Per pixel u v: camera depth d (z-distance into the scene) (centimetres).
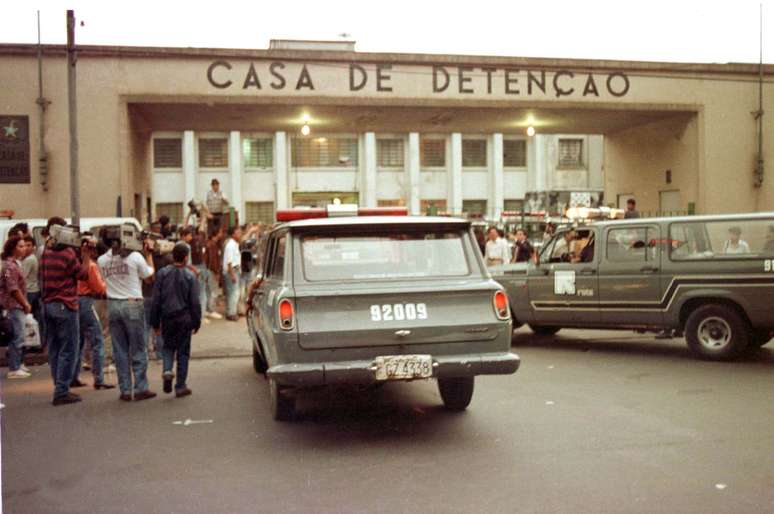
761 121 2123
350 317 652
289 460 599
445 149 4459
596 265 1141
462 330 665
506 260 1772
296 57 1805
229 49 1767
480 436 658
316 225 695
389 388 891
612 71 2006
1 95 1677
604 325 1149
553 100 1962
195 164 4212
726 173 2117
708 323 1046
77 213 1459
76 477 564
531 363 1047
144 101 1731
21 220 1320
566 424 693
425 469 565
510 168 4512
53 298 823
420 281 690
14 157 1684
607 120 2230
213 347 1211
